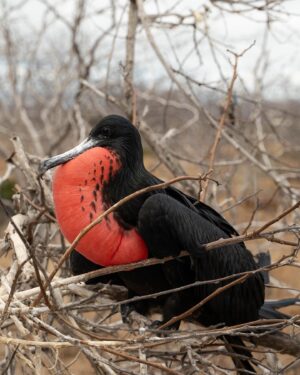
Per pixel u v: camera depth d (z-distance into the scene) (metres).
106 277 8.04
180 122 15.67
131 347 6.03
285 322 6.43
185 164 14.35
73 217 7.02
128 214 7.23
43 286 6.28
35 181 8.79
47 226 8.84
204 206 8.01
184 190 10.30
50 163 7.17
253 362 7.62
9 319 7.41
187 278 7.60
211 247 6.82
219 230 7.60
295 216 10.16
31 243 7.48
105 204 7.09
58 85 15.10
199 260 7.45
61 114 15.05
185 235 7.15
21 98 15.29
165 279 7.60
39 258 8.38
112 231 7.07
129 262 7.23
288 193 10.16
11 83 14.95
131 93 10.64
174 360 7.18
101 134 7.50
